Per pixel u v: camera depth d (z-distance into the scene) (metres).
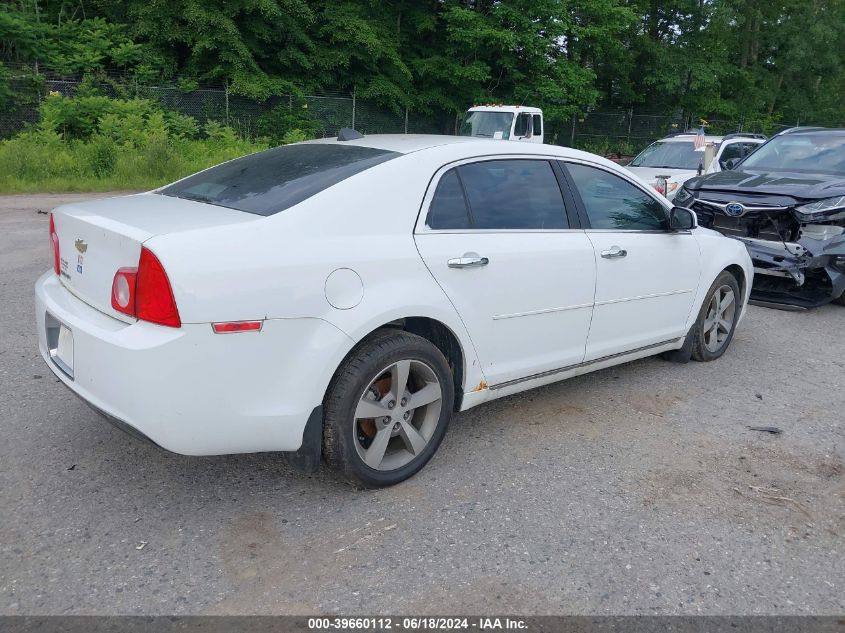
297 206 3.21
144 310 2.84
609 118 32.72
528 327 4.02
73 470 3.59
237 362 2.92
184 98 22.69
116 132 18.83
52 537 3.02
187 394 2.84
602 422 4.46
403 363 3.40
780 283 7.70
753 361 5.82
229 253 2.90
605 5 28.58
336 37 25.20
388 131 27.11
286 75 25.38
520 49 27.28
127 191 15.58
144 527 3.13
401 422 3.49
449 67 27.00
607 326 4.54
